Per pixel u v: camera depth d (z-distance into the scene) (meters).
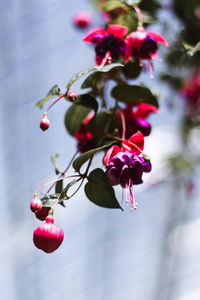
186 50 3.12
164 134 8.77
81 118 2.55
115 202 2.19
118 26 2.37
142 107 2.61
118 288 13.84
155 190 11.99
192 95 4.30
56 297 13.00
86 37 2.40
